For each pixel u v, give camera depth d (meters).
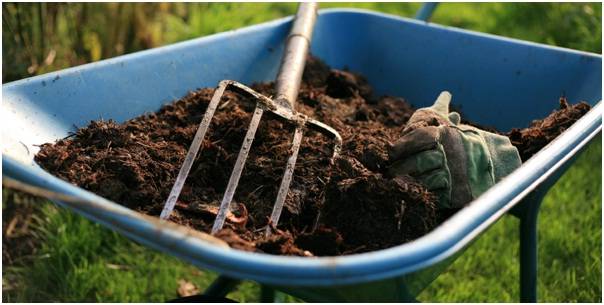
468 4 4.04
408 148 1.54
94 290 2.37
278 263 1.05
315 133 1.77
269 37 2.18
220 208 1.46
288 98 1.78
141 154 1.62
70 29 2.86
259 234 1.45
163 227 1.13
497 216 1.24
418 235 1.40
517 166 1.61
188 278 2.45
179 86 1.94
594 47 3.41
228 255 1.07
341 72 2.19
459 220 1.17
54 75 1.70
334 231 1.35
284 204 1.53
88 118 1.75
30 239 2.52
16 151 1.51
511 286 2.42
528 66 2.11
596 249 2.53
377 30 2.37
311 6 2.19
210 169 1.64
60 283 2.37
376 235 1.39
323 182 1.60
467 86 2.22
